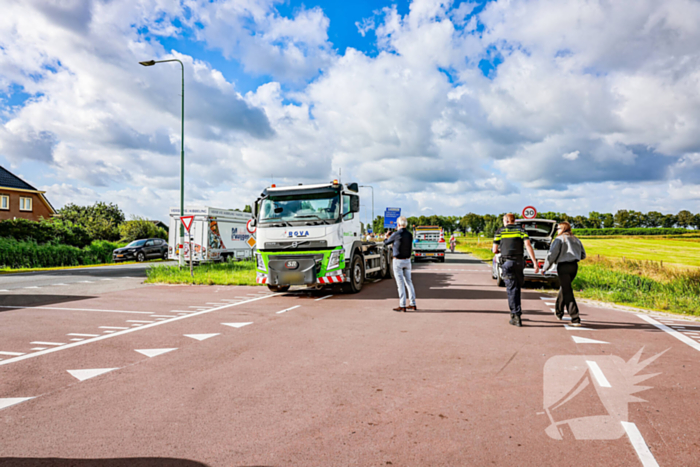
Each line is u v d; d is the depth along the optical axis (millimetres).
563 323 7551
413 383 4348
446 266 23922
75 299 10906
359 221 12047
